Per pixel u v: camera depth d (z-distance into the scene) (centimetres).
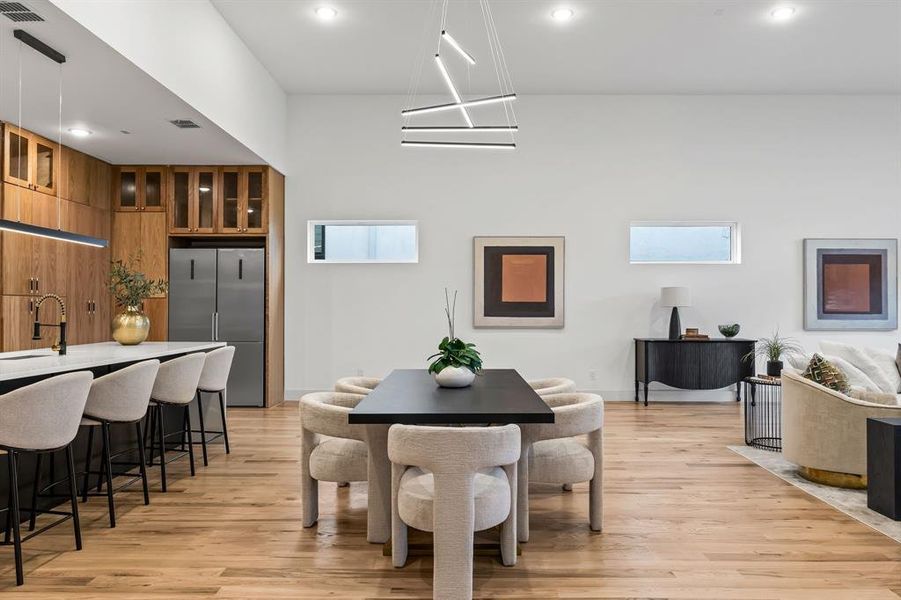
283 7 510
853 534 304
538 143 723
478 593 242
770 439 507
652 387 720
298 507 345
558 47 589
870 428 327
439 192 722
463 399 283
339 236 735
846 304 718
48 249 560
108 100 455
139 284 459
